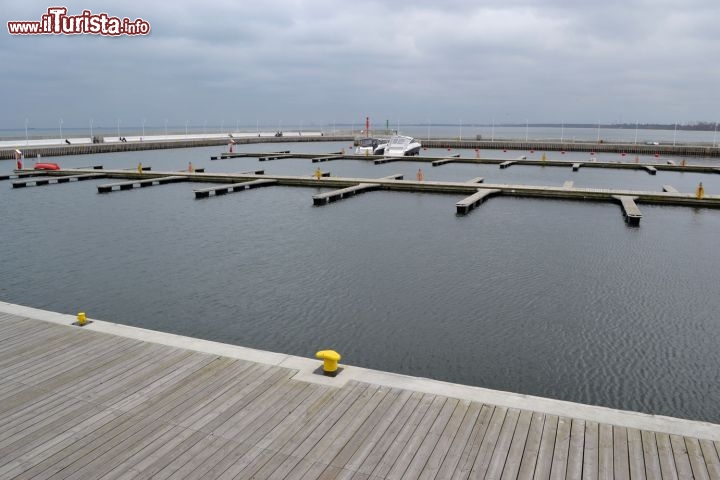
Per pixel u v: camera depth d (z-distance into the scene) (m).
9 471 4.71
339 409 5.70
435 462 4.78
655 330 10.64
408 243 17.55
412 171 41.81
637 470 4.65
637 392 8.38
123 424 5.46
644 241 17.83
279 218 21.66
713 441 5.06
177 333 10.51
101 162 49.66
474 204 23.62
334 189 29.36
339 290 12.91
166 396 6.02
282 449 5.02
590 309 11.73
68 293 12.79
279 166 44.91
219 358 6.98
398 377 6.40
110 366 6.77
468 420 5.45
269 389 6.15
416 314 11.41
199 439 5.19
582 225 20.30
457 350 9.76
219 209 23.69
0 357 7.02
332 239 18.09
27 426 5.43
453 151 69.81
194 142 72.38
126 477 4.63
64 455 4.95
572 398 8.21
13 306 8.92
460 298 12.37
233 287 13.14
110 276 14.06
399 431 5.27
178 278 13.88
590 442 5.05
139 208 23.97
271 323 10.95
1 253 16.33
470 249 16.78
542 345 9.97
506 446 4.99
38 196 27.36
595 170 43.22
